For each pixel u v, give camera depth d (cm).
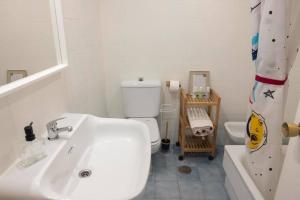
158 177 207
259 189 139
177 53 228
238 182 152
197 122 213
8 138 84
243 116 251
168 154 243
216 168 221
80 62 160
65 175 100
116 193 94
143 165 99
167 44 225
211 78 237
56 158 91
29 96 97
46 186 79
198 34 221
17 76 90
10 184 76
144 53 228
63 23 127
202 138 248
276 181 135
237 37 222
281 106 121
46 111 112
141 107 229
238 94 243
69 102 141
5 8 83
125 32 220
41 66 109
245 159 159
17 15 90
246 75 235
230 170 169
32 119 100
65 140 103
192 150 230
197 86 235
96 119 135
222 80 238
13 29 88
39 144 92
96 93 204
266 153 131
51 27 118
